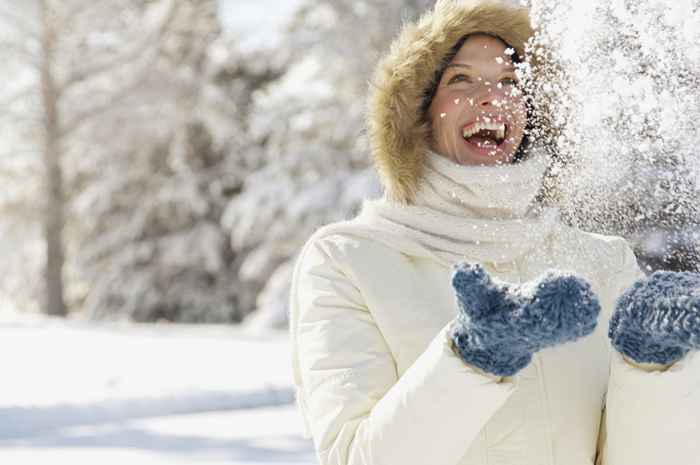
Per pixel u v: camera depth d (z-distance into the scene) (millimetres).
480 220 1509
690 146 1165
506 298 1030
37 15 21078
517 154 1581
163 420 7125
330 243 1543
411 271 1502
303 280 1542
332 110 20656
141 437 6371
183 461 5594
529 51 1424
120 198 26375
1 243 24594
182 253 26062
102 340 12461
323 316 1484
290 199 20531
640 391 1189
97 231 27266
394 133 1602
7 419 6602
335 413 1371
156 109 23281
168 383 8000
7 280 26844
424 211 1540
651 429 1212
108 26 22141
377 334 1461
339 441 1326
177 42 25562
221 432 6590
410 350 1439
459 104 1610
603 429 1467
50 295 22781
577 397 1456
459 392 1154
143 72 22891
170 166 26406
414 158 1576
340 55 18219
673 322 1032
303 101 21422
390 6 17281
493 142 1631
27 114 21531
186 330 15094
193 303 26656
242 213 21031
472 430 1185
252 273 21422
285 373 8742
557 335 992
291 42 20125
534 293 1003
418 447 1193
